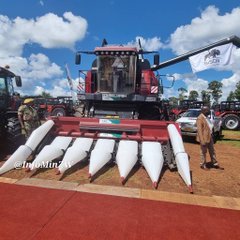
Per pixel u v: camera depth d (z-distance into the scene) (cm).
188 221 427
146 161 640
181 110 2250
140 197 511
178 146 661
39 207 454
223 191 573
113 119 751
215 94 5069
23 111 819
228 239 381
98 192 525
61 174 622
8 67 936
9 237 365
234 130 1869
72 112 2208
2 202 469
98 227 397
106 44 1011
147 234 385
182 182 607
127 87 953
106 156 657
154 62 984
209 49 1157
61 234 376
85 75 979
